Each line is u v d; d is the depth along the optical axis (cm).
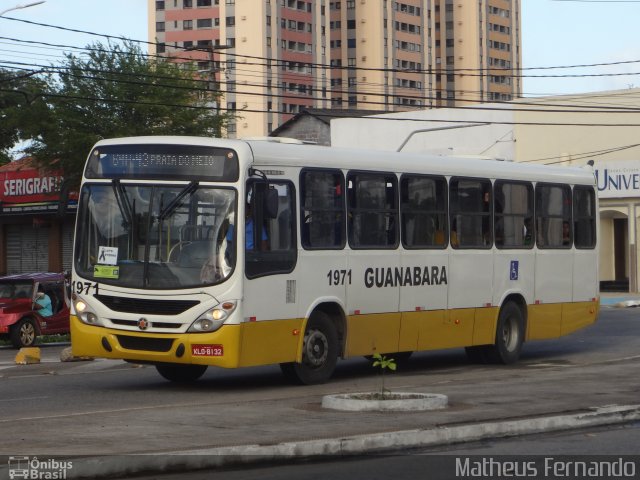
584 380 1853
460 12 16312
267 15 13125
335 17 14850
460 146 6266
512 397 1573
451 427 1228
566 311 2378
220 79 13100
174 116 4809
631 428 1350
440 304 2030
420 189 1994
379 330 1897
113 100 4634
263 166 1678
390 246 1917
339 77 14788
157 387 1805
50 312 3116
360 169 1862
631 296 5497
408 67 15250
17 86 5678
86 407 1510
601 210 5794
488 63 16625
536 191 2291
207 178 1647
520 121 6031
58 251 5553
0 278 3117
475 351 2244
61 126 4781
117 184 1684
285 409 1412
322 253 1777
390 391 1625
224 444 1106
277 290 1689
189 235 1641
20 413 1441
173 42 13462
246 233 1639
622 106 5703
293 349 1728
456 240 2072
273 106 13275
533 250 2275
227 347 1611
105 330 1666
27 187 5544
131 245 1662
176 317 1623
